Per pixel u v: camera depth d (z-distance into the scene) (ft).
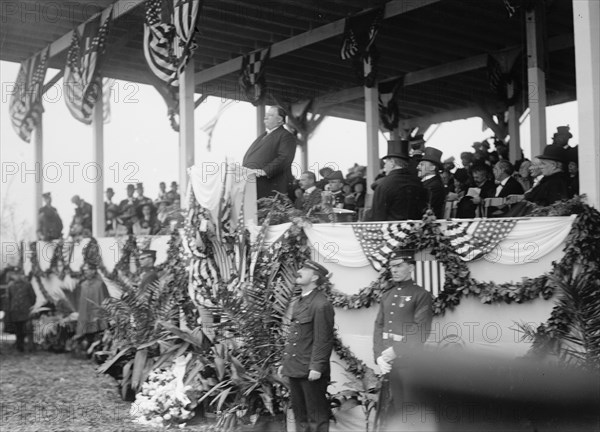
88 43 45.96
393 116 60.13
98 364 37.42
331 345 22.86
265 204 29.73
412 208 25.43
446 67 56.90
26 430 27.84
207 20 47.21
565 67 54.49
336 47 52.39
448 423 21.31
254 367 26.76
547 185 24.14
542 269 21.65
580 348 20.35
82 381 38.29
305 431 23.34
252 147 32.53
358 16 46.11
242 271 28.96
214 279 30.22
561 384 20.06
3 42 52.60
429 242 23.34
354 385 24.91
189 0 36.70
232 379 26.86
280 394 26.61
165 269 34.12
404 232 24.26
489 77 53.06
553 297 21.21
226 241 29.91
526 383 20.40
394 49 52.95
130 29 48.49
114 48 49.78
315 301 23.09
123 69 54.70
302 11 46.60
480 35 49.98
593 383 19.74
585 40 21.98
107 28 45.14
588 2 22.02
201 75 57.93
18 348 50.42
